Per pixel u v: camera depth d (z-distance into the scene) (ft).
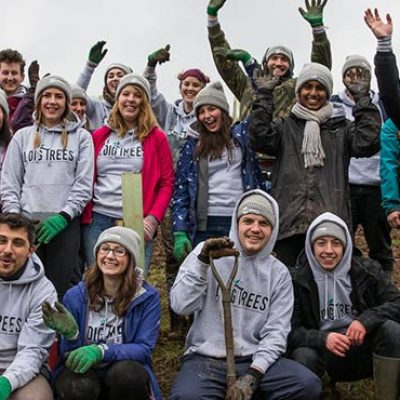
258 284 10.26
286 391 9.59
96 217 12.10
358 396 11.48
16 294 9.72
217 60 13.73
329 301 10.60
